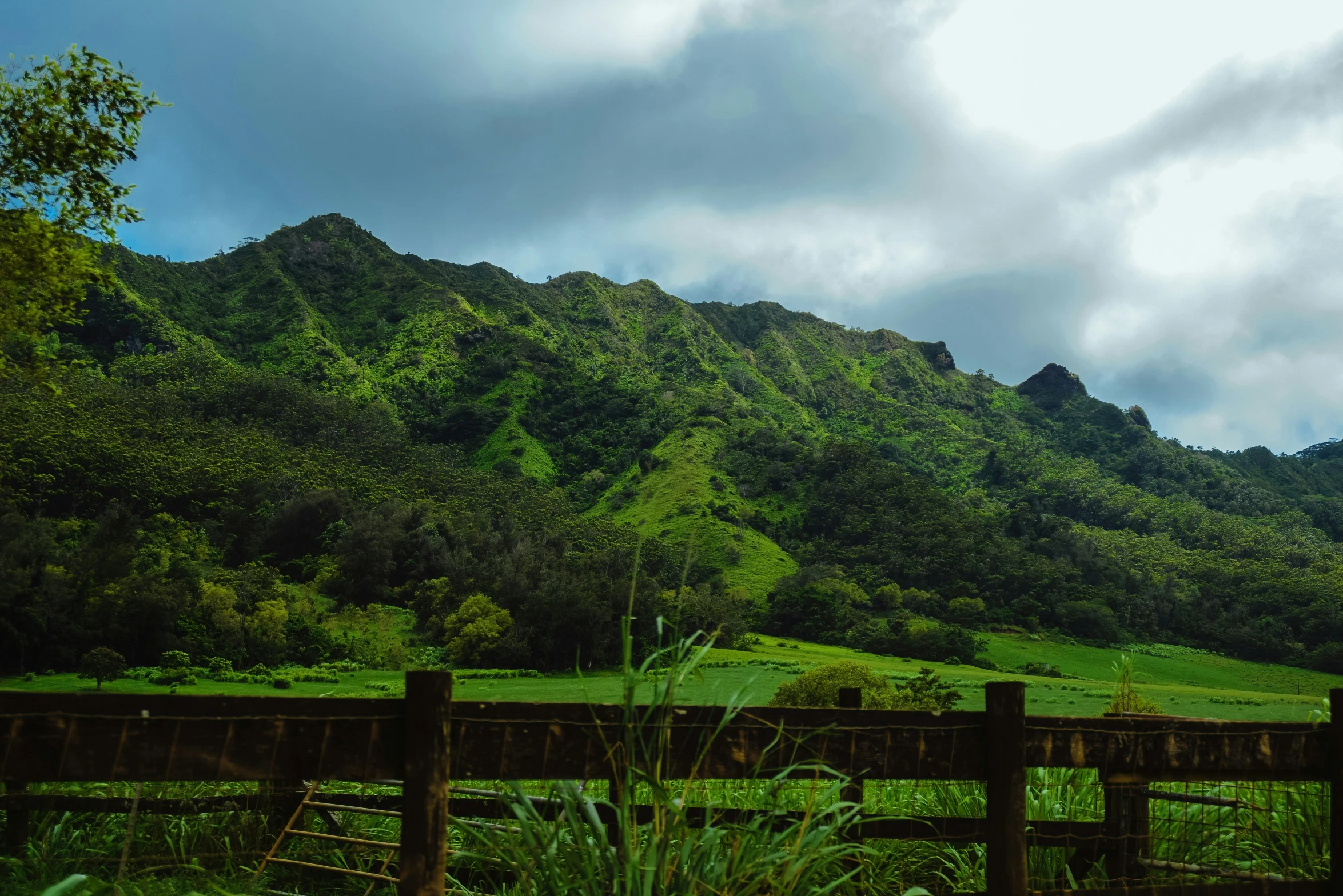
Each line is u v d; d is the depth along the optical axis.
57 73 11.78
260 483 122.56
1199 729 3.15
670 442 196.75
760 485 180.38
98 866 3.81
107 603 76.44
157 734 2.22
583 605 91.19
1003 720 2.91
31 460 106.00
